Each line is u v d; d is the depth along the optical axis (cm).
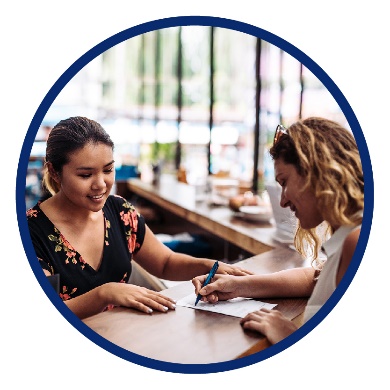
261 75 354
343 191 157
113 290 168
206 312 161
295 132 162
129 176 476
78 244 199
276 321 149
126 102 600
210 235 341
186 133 524
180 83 511
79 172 189
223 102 565
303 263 205
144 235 219
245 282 172
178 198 353
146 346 138
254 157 347
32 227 193
